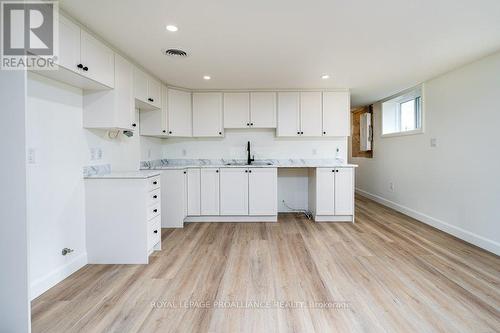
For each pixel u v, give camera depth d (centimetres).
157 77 345
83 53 205
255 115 411
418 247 281
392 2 179
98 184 242
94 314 167
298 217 415
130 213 243
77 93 235
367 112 556
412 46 249
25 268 138
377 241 301
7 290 139
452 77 318
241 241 305
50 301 182
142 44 243
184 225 375
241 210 389
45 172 200
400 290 195
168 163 435
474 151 288
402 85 388
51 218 205
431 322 158
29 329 140
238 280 211
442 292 191
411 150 406
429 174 363
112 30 215
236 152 438
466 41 238
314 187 398
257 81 367
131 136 324
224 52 263
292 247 284
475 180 287
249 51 261
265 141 438
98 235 245
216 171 387
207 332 151
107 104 244
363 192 587
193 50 258
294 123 411
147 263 244
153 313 169
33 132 189
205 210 389
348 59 283
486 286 199
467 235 296
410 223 375
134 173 264
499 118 259
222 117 412
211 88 405
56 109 211
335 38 233
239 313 168
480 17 197
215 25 210
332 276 217
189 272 226
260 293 192
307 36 229
